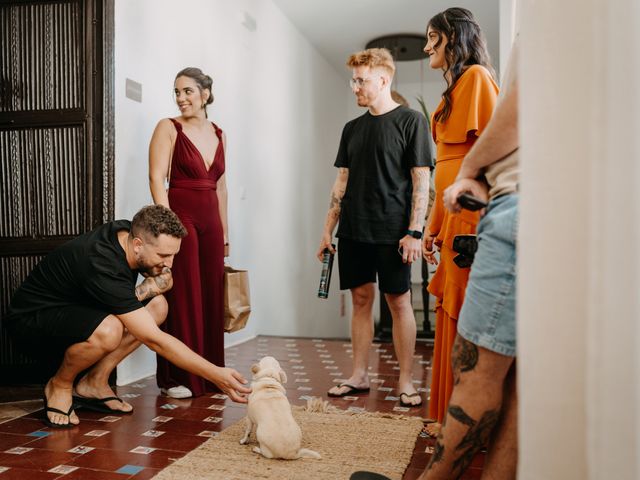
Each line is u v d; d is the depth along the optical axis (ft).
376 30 22.16
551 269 2.80
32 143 10.36
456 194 4.29
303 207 22.26
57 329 7.58
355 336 9.86
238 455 6.45
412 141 8.96
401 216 9.06
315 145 23.84
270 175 18.81
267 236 18.48
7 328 8.11
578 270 2.76
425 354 13.96
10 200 10.42
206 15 14.42
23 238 10.33
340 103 27.68
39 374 10.06
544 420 2.81
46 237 10.29
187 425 7.78
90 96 10.15
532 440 2.84
